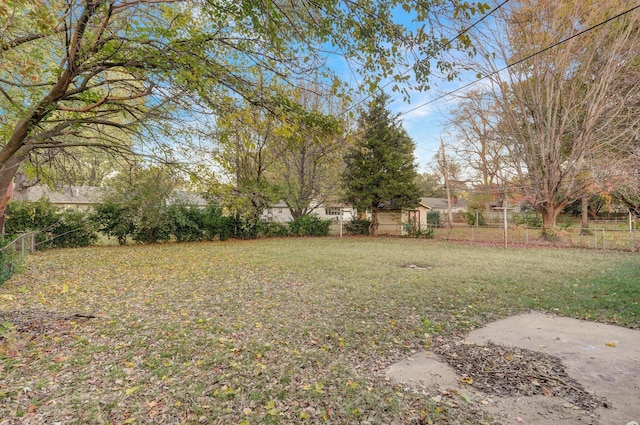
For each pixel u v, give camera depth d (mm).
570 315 4992
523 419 2453
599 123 15484
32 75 4543
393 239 20031
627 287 6488
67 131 5203
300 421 2453
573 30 14273
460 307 5406
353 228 23578
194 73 3434
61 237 14562
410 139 25062
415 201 21391
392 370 3283
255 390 2883
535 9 14016
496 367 3330
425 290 6523
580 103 15445
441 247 15211
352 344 3914
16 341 3812
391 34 3332
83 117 4852
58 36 3906
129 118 5941
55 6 3230
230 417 2506
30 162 6395
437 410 2561
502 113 17891
